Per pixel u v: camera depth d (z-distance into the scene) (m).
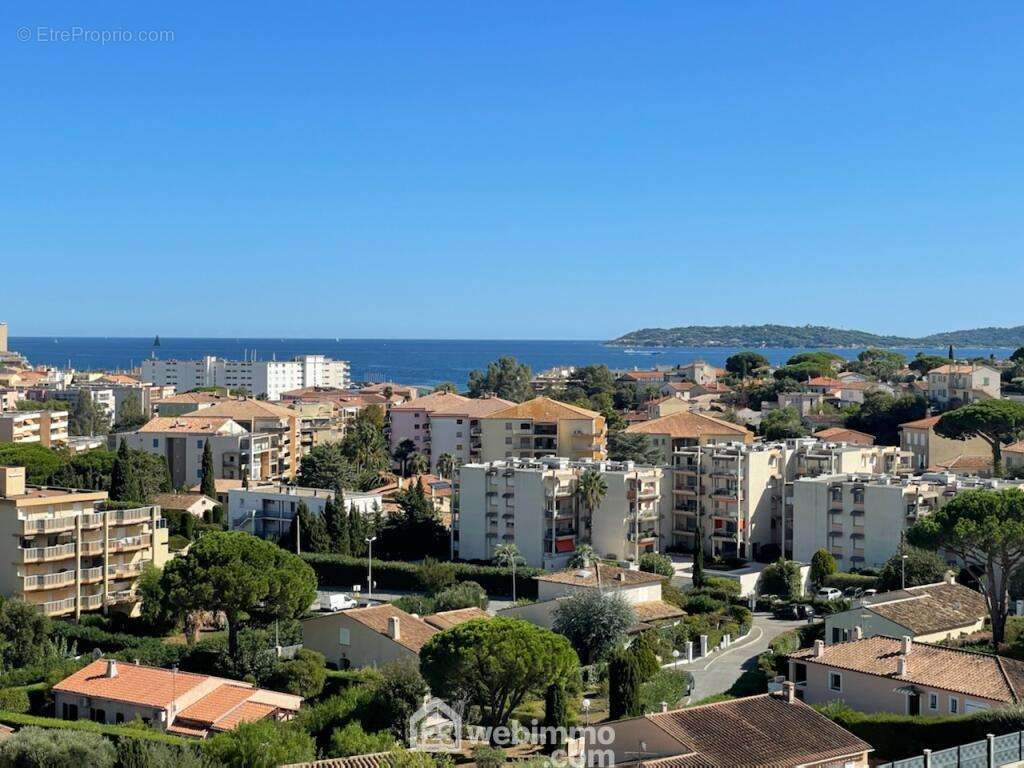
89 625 111.38
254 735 63.97
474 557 153.75
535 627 76.44
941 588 97.69
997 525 89.00
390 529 158.75
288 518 165.12
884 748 60.44
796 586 128.50
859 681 69.69
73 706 80.06
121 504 125.31
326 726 73.06
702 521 159.50
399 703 73.38
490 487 152.88
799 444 169.50
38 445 196.00
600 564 128.25
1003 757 44.75
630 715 72.44
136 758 61.91
